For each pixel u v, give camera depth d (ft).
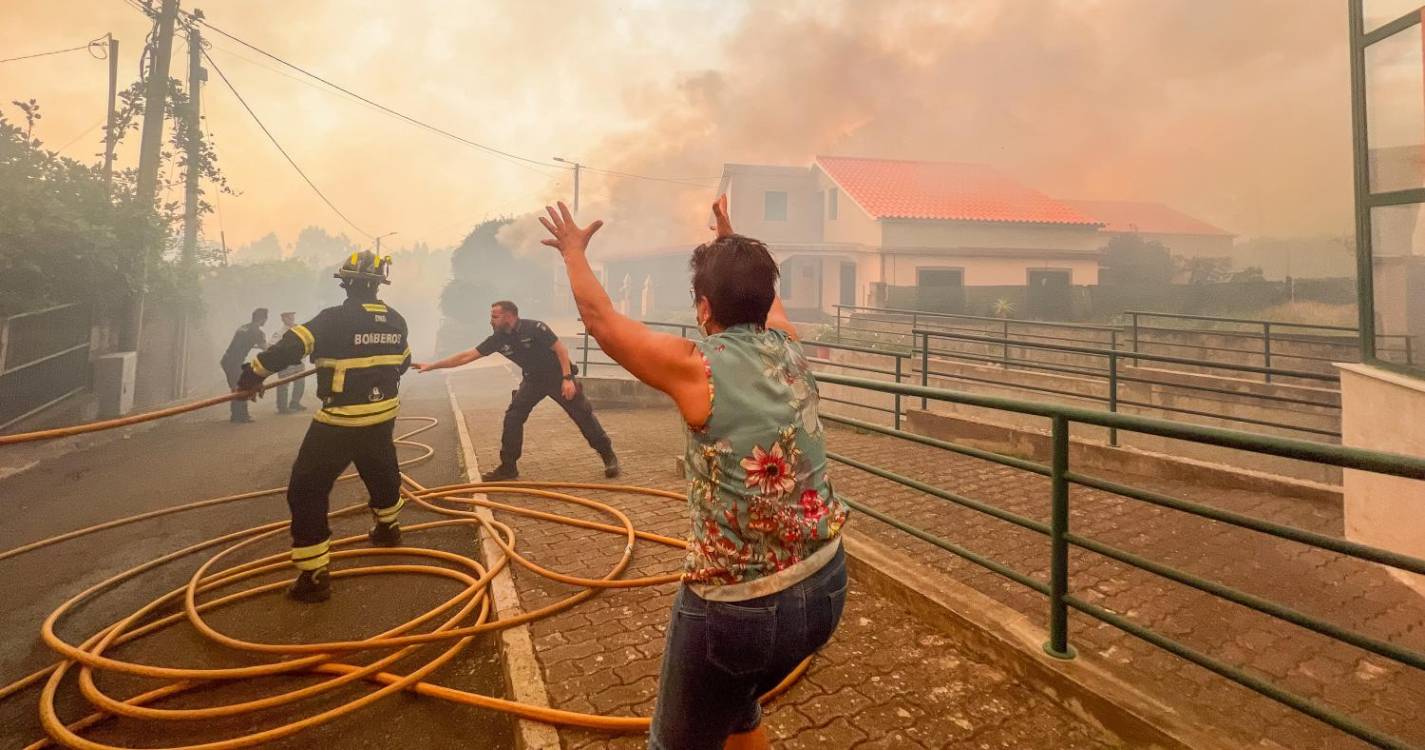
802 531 4.74
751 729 5.92
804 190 97.19
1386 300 13.75
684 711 4.93
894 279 74.59
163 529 16.39
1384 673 9.76
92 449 26.48
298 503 11.91
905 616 10.87
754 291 5.14
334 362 12.25
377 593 12.47
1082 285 72.54
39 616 11.73
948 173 92.07
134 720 8.66
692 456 4.94
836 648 9.87
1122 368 30.91
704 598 4.70
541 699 8.60
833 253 79.05
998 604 10.27
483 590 11.68
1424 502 12.35
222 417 36.50
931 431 27.55
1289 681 9.59
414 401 41.83
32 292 34.73
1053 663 8.62
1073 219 79.25
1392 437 13.04
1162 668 9.87
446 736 8.45
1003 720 8.16
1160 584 12.80
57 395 33.88
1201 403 28.63
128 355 38.34
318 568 12.03
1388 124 13.87
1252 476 18.74
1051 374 35.68
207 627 10.30
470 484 19.07
